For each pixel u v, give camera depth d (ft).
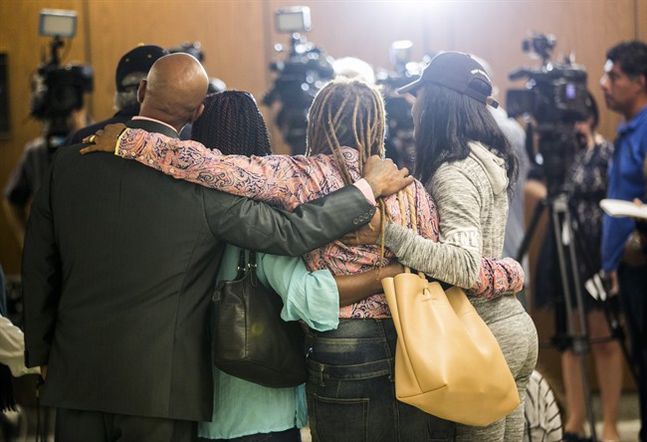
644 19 30.40
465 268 13.82
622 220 23.43
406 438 14.05
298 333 14.62
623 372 30.76
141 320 13.94
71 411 14.30
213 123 15.52
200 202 14.02
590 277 24.56
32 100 26.68
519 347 14.73
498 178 14.71
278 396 14.80
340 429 14.01
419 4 31.60
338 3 31.73
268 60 31.68
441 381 13.26
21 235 28.40
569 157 24.85
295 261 14.26
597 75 30.76
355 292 13.94
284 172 14.30
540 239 29.68
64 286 14.44
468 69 15.21
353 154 14.56
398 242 13.84
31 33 31.01
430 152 14.98
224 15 31.60
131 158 14.15
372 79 24.93
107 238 14.12
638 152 23.80
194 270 14.14
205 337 14.30
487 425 14.23
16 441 22.08
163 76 14.51
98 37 31.30
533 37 26.00
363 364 13.89
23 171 28.04
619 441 25.68
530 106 24.91
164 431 13.98
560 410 17.84
